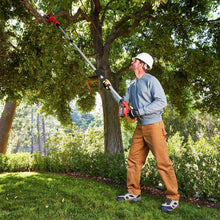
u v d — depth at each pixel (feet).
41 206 7.61
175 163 11.21
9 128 37.32
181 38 21.39
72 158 18.24
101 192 10.14
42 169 21.29
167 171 8.02
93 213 6.98
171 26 19.02
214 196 9.58
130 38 31.68
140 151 8.82
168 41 18.65
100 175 15.40
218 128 51.88
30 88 19.16
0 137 36.11
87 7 26.84
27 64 15.55
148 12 21.99
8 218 6.42
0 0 13.69
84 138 29.76
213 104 24.32
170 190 7.96
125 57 36.06
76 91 28.78
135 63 9.02
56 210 7.24
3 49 15.93
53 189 10.41
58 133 29.25
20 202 8.18
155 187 11.84
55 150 22.33
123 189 11.14
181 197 10.55
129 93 9.42
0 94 19.39
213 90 22.49
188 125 56.54
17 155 24.07
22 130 100.07
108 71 24.91
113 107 23.41
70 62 24.84
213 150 11.48
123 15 27.17
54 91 25.02
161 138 8.19
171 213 7.65
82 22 29.14
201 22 19.80
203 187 9.96
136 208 7.77
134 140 8.89
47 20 12.49
